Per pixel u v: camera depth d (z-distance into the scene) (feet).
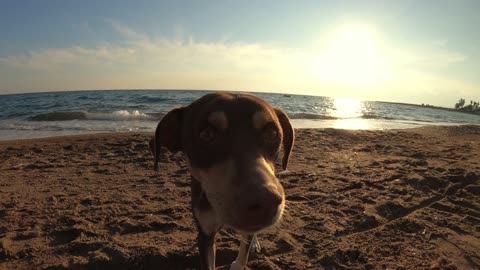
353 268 1.42
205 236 1.18
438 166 3.00
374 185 2.44
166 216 1.84
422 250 1.55
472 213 1.95
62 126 6.21
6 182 2.46
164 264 1.45
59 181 2.49
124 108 11.09
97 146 3.70
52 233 1.64
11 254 1.45
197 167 1.02
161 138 1.26
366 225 1.81
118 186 2.37
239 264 1.30
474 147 4.23
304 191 2.29
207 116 0.99
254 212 0.78
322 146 4.00
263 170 0.86
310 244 1.59
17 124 6.54
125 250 1.46
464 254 1.53
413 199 2.16
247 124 0.98
